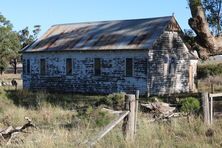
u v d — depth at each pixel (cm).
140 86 3712
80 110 1981
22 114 1955
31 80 4594
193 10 2223
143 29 3919
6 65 7638
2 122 1734
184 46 3984
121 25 4203
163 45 3806
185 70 4012
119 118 1203
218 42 2253
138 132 1269
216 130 1347
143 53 3691
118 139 1188
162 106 1934
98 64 4003
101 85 3975
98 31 4275
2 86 4756
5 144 1177
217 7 3266
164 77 3812
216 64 5438
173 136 1296
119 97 2353
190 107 1878
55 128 1452
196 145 1166
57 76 4341
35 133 1296
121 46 3797
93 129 1410
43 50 4403
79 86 4147
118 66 3850
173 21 3888
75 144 1142
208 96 1516
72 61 4203
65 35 4503
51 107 2273
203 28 2214
